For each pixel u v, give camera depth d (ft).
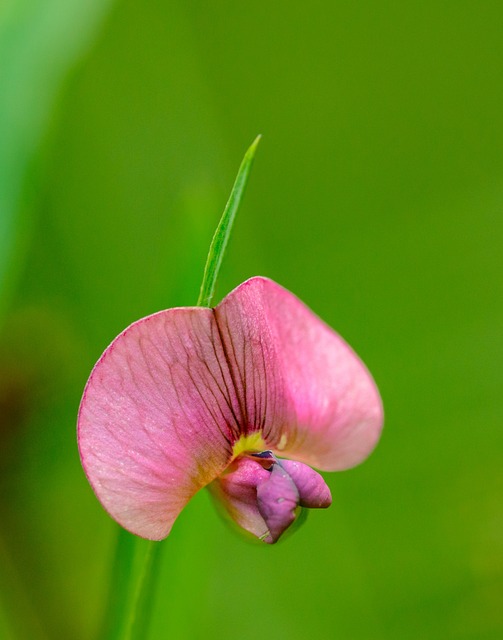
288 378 0.49
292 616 0.69
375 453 0.75
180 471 0.48
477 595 0.72
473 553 0.73
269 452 0.50
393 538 0.73
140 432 0.48
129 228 0.72
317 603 0.69
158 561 0.51
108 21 0.73
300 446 0.50
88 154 0.72
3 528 0.65
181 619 0.56
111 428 0.47
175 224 0.55
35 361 0.68
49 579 0.65
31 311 0.68
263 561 0.69
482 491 0.74
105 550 0.66
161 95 0.75
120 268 0.71
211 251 0.48
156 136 0.75
